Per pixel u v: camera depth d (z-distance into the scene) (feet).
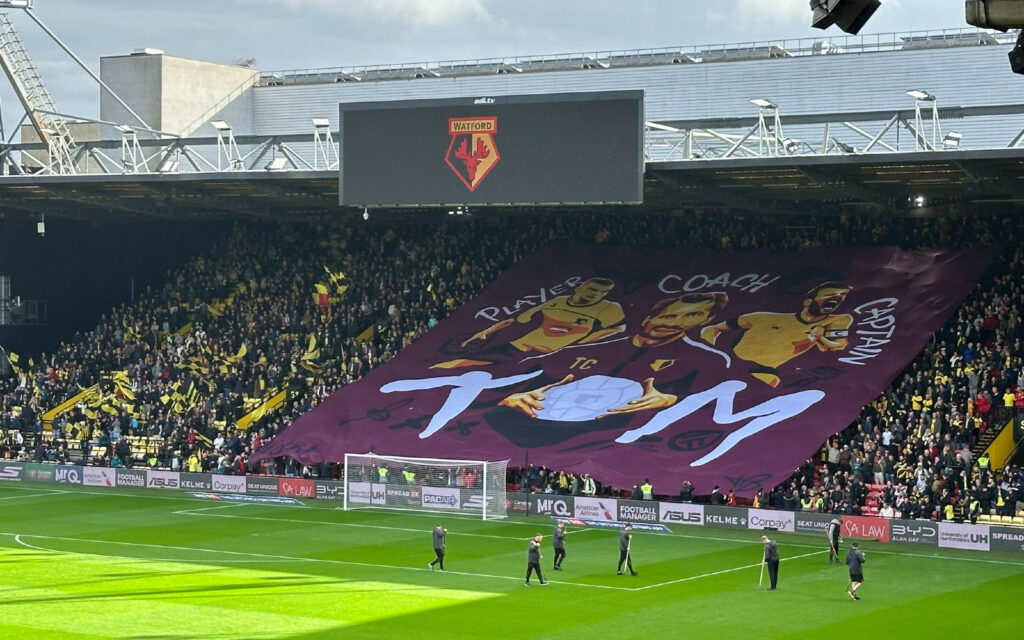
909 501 179.83
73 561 154.92
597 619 124.16
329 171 219.61
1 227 277.64
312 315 263.90
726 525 185.26
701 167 198.29
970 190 201.46
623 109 200.85
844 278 235.20
